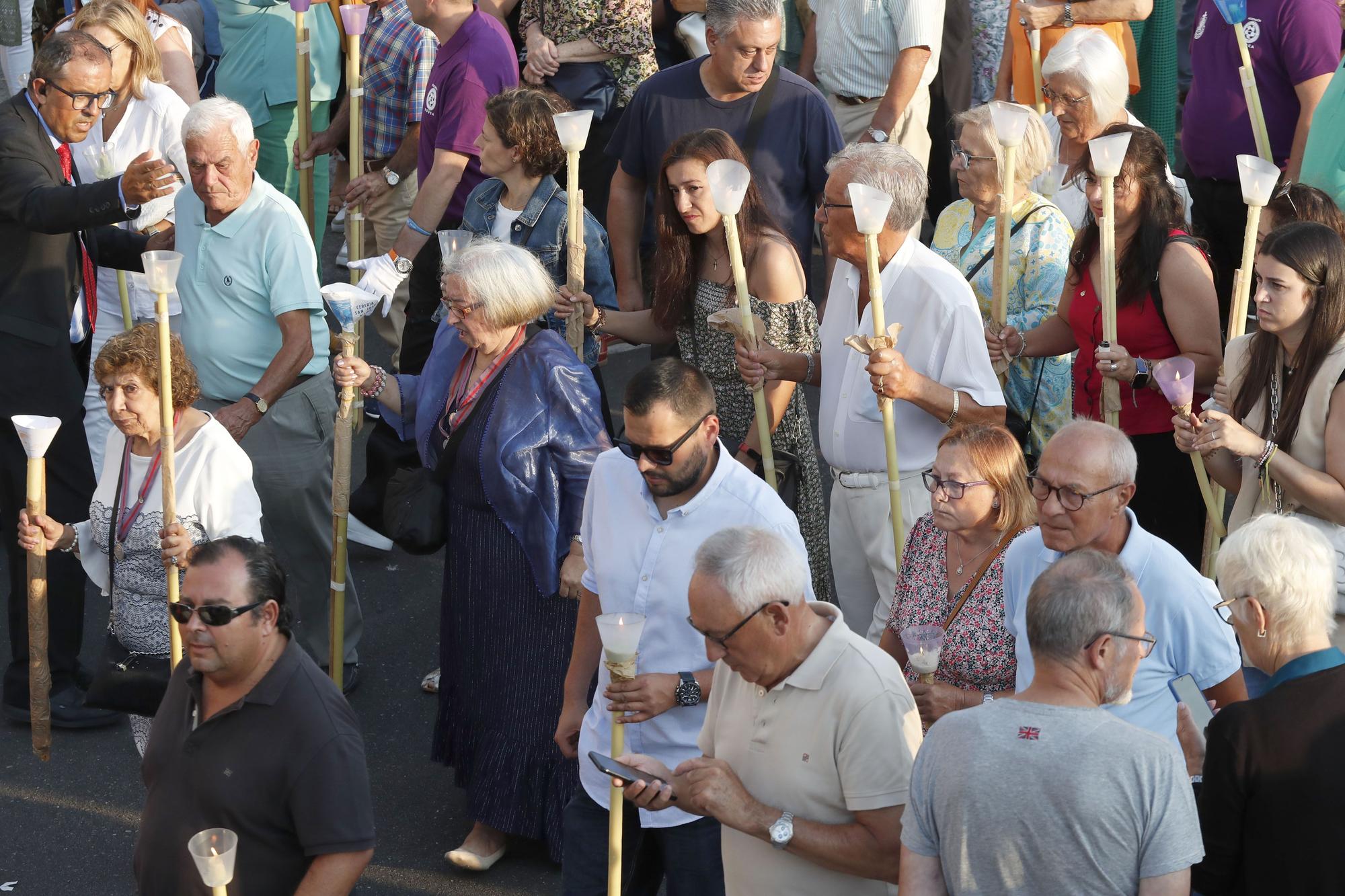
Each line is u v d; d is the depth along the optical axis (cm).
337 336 1706
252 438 1823
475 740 1627
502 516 1539
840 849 1030
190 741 1111
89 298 1942
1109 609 941
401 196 2622
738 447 1709
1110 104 1839
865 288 1548
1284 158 2194
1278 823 1015
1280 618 1048
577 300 1727
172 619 1509
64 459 1898
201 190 1748
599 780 1298
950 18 2836
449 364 1619
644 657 1261
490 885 1580
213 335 1812
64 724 1888
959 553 1309
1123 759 896
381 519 2152
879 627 1609
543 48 2573
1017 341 1695
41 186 1808
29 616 1585
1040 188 2023
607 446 1550
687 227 1659
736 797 1044
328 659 1948
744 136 1970
